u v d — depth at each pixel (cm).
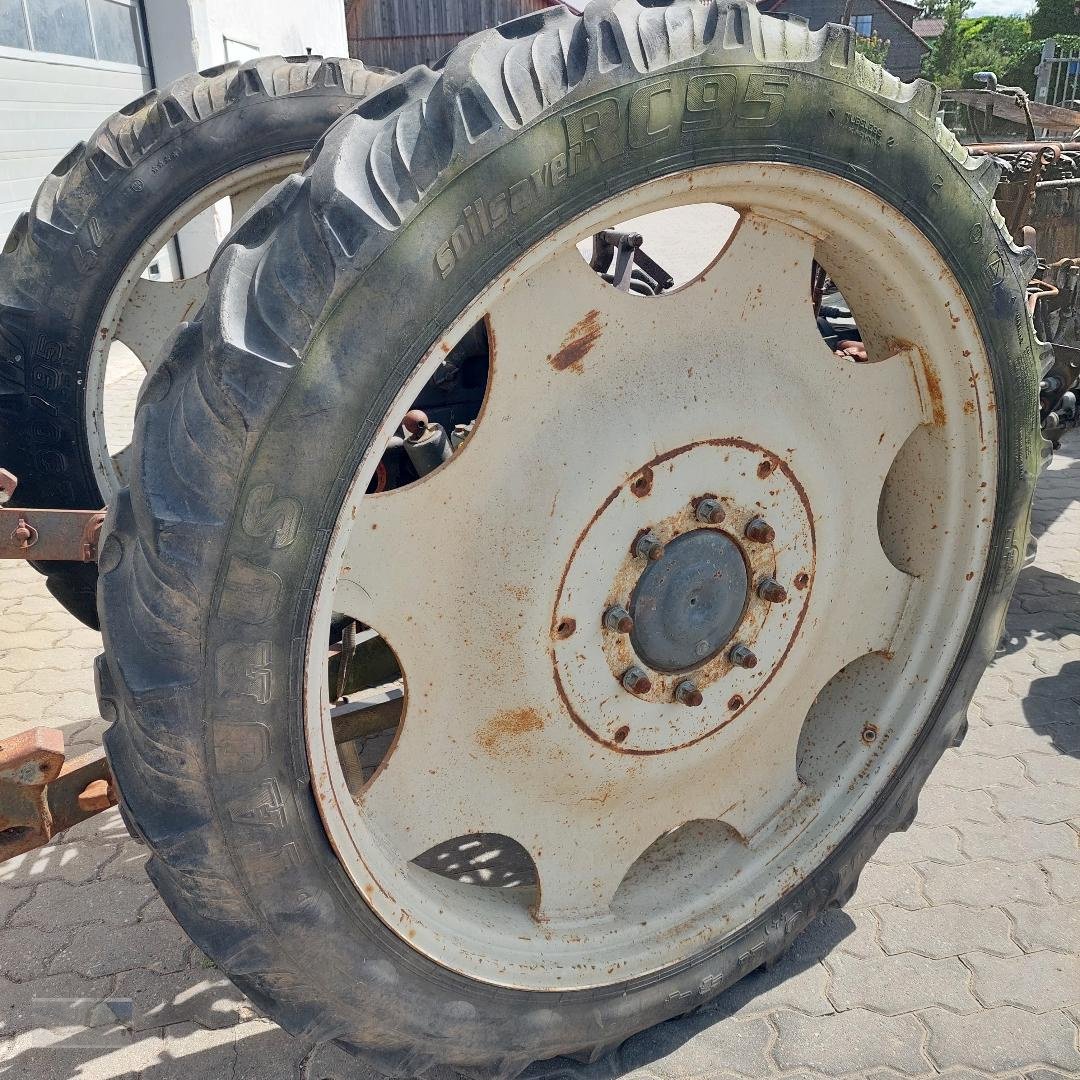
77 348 285
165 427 133
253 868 146
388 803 177
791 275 182
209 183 288
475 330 272
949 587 224
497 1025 183
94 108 878
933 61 3994
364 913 161
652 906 211
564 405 167
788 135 158
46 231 277
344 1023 166
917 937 248
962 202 184
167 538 128
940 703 233
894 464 225
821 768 235
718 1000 229
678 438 174
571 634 172
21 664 383
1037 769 315
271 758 143
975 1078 211
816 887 228
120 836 289
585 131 140
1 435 287
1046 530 505
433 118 133
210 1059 216
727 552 184
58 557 193
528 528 166
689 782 205
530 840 193
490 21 2508
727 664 193
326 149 134
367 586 161
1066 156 427
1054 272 401
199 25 952
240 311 129
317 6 1374
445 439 243
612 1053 216
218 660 135
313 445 132
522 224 140
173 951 247
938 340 196
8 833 167
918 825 289
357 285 129
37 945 249
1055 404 404
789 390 186
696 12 149
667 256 1051
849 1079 211
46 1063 216
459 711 176
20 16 780
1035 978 236
